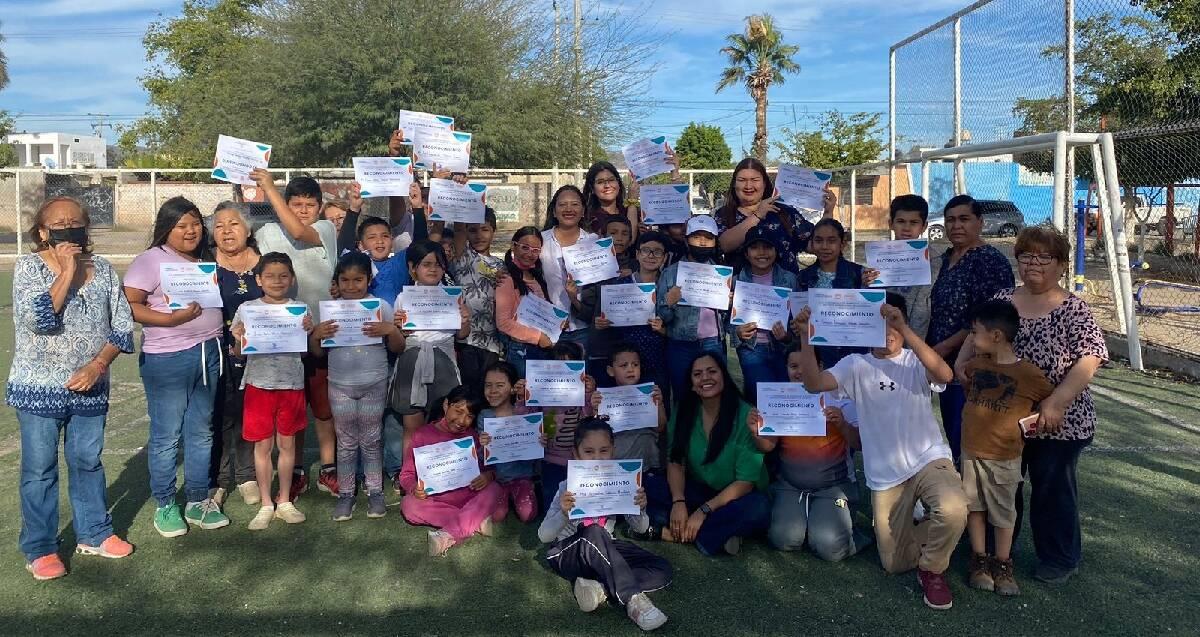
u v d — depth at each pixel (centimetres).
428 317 456
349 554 413
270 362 439
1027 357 362
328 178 1822
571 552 361
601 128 2120
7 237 2688
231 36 2812
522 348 501
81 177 2578
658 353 487
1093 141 814
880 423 381
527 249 493
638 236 549
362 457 483
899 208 440
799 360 405
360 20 1897
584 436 392
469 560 407
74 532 437
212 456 471
